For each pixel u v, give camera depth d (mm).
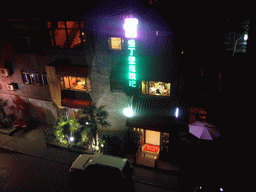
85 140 15930
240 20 9953
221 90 11461
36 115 19750
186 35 11203
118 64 13875
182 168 13141
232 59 10633
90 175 12023
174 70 11953
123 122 15953
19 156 15375
